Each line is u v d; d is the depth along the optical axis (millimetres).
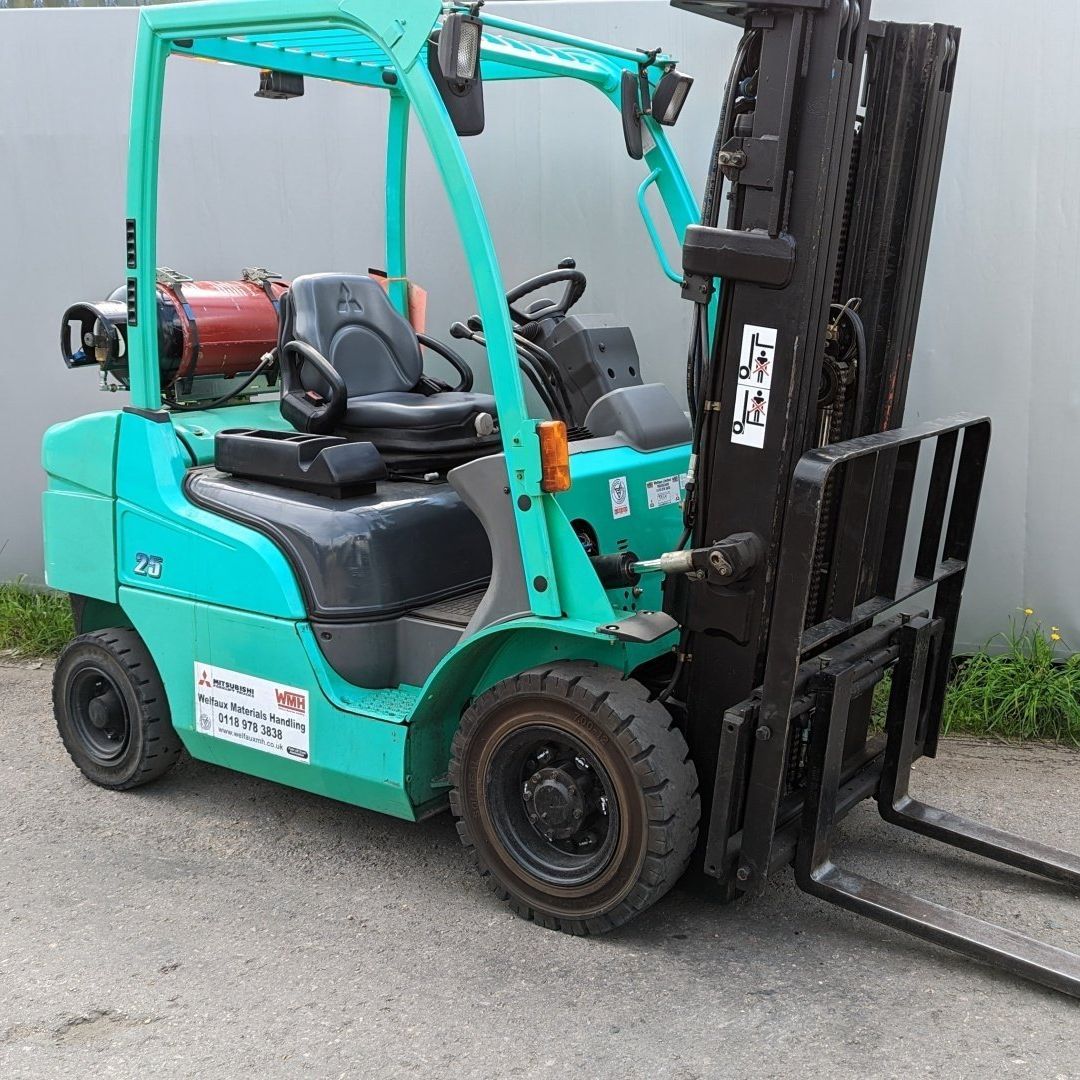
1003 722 4242
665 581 2895
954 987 2756
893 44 2928
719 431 2779
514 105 4633
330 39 3477
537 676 2869
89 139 5035
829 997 2715
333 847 3484
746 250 2619
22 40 4996
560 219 4691
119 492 3594
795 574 2621
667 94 3428
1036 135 4121
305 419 3531
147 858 3418
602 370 3707
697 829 2873
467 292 4887
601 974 2811
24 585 5480
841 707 2857
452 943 2953
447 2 2709
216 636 3404
